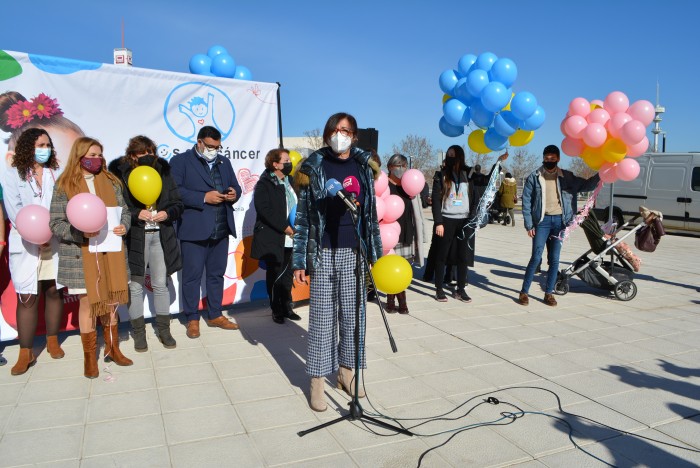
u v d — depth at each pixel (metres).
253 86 5.95
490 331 5.55
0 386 3.97
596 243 7.13
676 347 5.14
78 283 4.03
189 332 5.16
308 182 3.58
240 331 5.39
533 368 4.52
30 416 3.52
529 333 5.51
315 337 3.59
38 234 3.91
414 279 8.23
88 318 4.10
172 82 5.40
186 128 5.54
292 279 5.75
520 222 19.45
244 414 3.60
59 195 3.96
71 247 4.02
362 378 3.82
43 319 4.83
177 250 4.84
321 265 3.57
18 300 4.16
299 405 3.75
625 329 5.72
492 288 7.65
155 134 5.34
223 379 4.18
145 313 5.46
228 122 5.82
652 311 6.51
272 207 5.36
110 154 5.08
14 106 4.54
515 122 5.66
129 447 3.16
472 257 7.14
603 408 3.78
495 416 3.63
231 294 6.02
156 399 3.81
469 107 5.96
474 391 4.03
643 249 6.99
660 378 4.35
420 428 3.44
